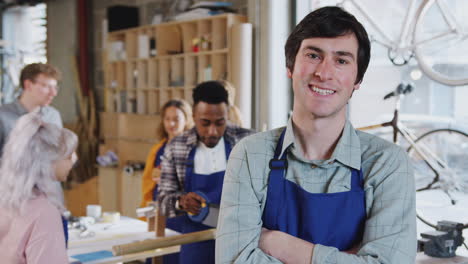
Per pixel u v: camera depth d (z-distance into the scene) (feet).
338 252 4.24
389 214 4.28
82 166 25.14
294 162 4.53
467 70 12.86
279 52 16.25
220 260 4.55
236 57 16.17
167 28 19.35
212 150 9.21
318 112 4.28
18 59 28.09
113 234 10.23
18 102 12.25
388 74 14.66
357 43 4.30
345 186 4.40
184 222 9.21
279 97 16.34
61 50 27.43
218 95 8.91
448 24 12.59
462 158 13.74
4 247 5.67
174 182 9.41
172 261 11.43
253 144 4.69
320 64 4.25
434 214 13.96
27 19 30.22
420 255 9.28
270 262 4.36
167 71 19.63
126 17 22.33
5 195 5.65
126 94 21.76
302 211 4.45
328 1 15.43
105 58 23.50
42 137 5.87
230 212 4.58
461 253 12.70
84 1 25.72
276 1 16.08
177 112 13.70
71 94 26.78
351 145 4.43
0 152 11.72
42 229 5.64
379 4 14.28
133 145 21.57
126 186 19.83
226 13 16.63
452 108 13.70
